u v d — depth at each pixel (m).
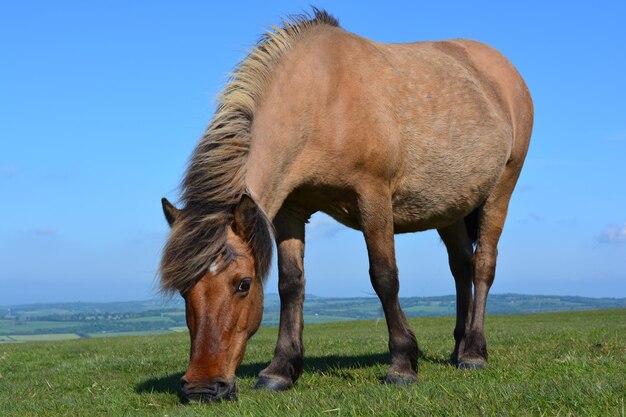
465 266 8.37
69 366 9.87
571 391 4.02
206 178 4.88
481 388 4.57
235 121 5.23
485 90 7.93
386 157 6.29
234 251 4.64
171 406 5.34
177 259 4.50
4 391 7.27
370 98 6.29
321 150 6.00
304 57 6.06
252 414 4.14
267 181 5.57
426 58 7.34
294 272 6.41
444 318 29.56
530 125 8.73
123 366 9.15
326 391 5.43
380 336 15.99
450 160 7.05
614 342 9.38
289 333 6.35
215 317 4.54
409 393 4.52
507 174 8.30
